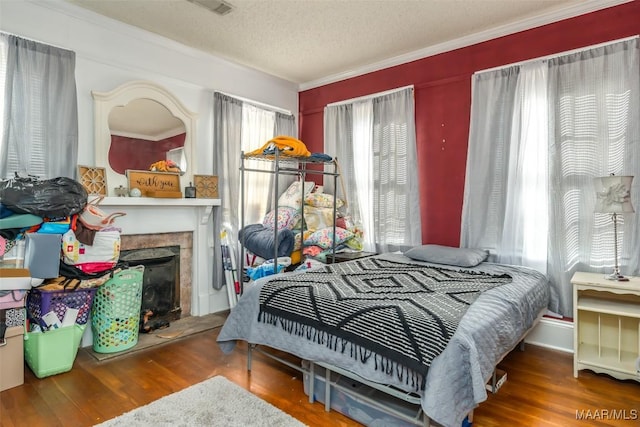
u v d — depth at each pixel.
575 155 2.69
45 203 2.24
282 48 3.45
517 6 2.71
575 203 2.70
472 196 3.13
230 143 3.69
